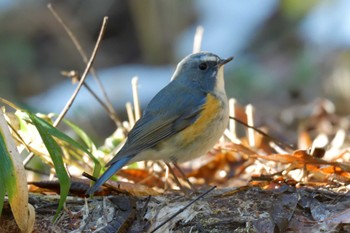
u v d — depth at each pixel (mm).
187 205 8406
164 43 22531
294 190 8758
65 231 8484
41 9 23047
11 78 21297
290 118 15633
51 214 8781
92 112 18359
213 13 22641
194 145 9633
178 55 22141
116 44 23031
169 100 9695
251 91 19078
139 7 22594
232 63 20672
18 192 8055
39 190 9664
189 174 11055
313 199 8609
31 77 21266
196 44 13203
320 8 20922
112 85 19828
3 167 8055
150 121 9586
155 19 22500
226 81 19578
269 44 21312
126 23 23281
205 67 9906
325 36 20438
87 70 10148
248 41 21703
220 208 8594
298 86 18656
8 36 22438
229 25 22219
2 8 22984
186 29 22594
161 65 22344
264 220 8312
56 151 8484
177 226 8398
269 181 9203
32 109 14984
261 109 17500
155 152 9625
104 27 10141
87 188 9273
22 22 22734
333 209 8414
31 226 8281
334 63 18906
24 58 21766
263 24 21922
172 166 10891
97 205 8859
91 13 23281
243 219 8367
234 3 22641
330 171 9625
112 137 11930
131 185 9266
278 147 11594
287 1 21266
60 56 22266
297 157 9453
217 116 9664
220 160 11141
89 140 10477
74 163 10438
